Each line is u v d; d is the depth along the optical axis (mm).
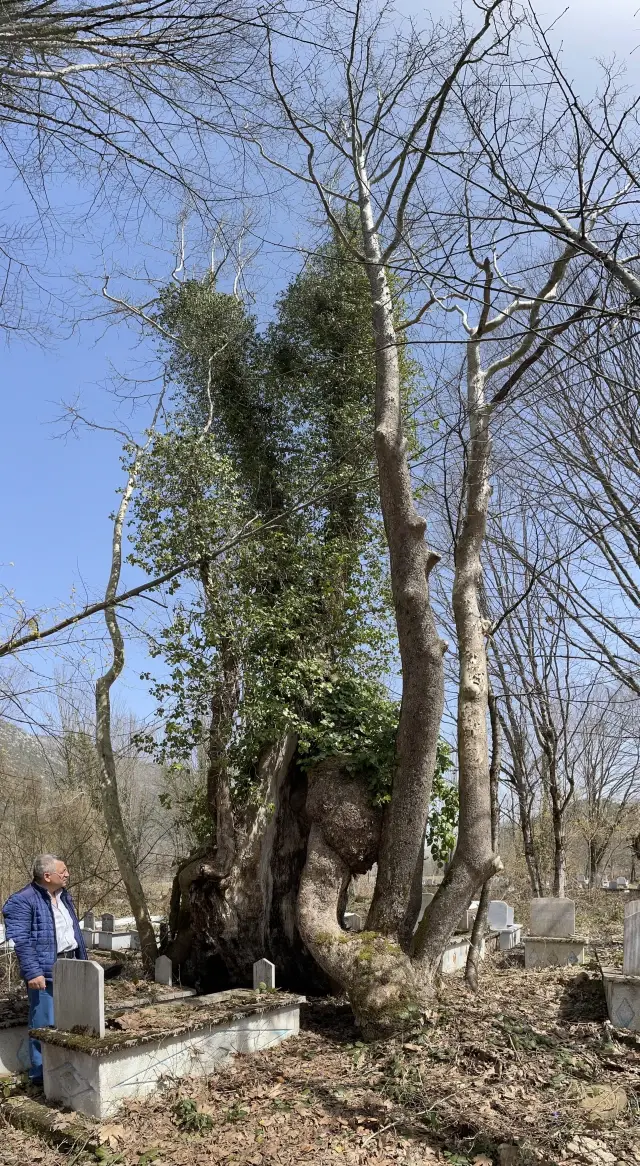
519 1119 5477
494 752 10406
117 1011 7020
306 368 12070
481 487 9742
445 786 10773
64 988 6488
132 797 14969
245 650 9945
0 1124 6070
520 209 4863
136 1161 5309
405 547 9125
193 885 10203
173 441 10234
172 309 12188
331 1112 5918
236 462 11906
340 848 9453
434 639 8938
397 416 9484
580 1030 7242
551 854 22797
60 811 12258
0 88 5141
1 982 9875
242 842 10219
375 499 11773
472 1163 5066
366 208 10078
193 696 9719
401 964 8055
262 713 9703
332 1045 7555
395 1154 5238
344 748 9844
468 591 9734
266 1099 6234
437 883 15898
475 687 9266
